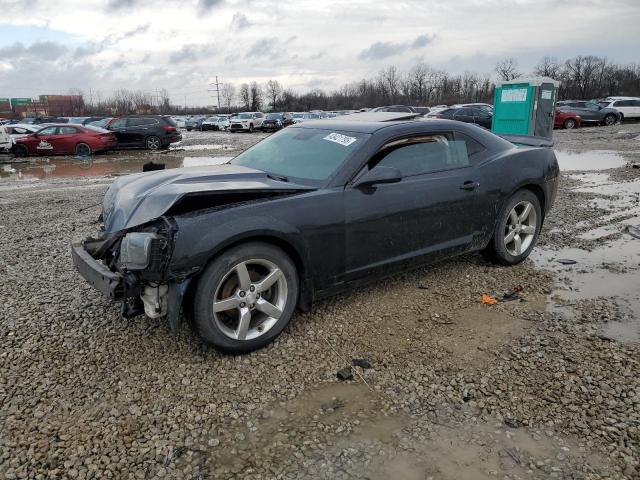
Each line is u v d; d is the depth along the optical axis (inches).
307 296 146.7
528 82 485.7
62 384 124.1
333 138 167.6
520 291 179.0
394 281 188.9
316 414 112.6
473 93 3366.1
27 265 211.9
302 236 139.9
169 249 121.3
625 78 3029.0
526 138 229.6
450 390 120.2
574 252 223.5
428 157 174.1
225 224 127.2
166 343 143.3
